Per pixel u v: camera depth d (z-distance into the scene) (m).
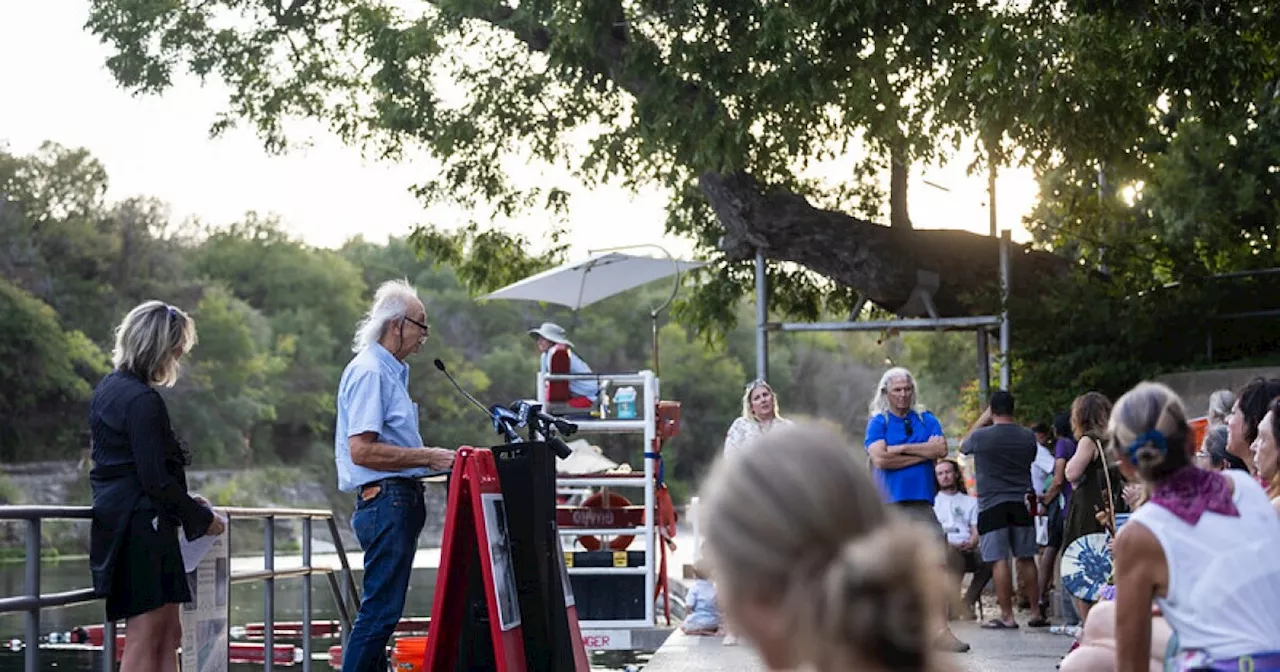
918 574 2.04
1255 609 4.84
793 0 21.22
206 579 8.93
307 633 11.09
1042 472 18.39
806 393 162.00
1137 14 19.39
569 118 28.00
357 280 145.75
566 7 22.98
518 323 152.38
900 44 21.12
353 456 8.79
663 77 22.27
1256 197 26.41
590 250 20.47
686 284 30.75
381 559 8.88
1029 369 23.00
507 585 8.67
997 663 12.59
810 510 2.07
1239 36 19.33
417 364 138.62
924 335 77.94
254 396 121.56
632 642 15.73
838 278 25.70
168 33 30.17
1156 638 6.29
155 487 7.52
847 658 2.06
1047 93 19.03
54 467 101.06
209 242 143.50
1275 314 22.30
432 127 27.50
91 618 26.02
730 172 22.62
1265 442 6.64
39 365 100.81
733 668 12.11
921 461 12.86
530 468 8.91
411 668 11.30
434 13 26.44
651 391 16.27
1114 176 25.59
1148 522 4.97
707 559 2.16
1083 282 23.44
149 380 7.78
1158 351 22.89
